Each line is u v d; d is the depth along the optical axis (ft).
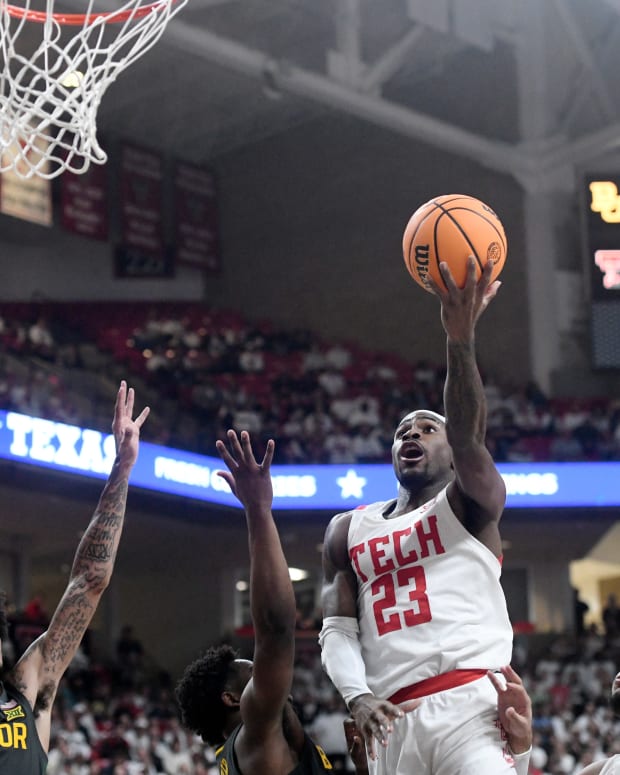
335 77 68.64
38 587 76.84
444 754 11.22
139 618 75.51
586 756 50.78
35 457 54.39
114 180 80.89
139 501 61.11
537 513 65.16
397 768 11.43
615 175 58.08
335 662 11.88
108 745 49.52
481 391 11.38
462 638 11.55
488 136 77.61
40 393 56.70
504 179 78.54
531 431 68.49
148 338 77.20
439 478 12.44
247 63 64.95
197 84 77.00
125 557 73.10
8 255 80.53
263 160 87.56
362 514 12.49
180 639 74.74
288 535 67.87
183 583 75.25
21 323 70.54
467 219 11.82
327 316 84.64
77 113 20.81
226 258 87.86
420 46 75.15
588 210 58.08
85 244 82.74
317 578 75.51
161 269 83.61
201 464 64.03
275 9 69.26
